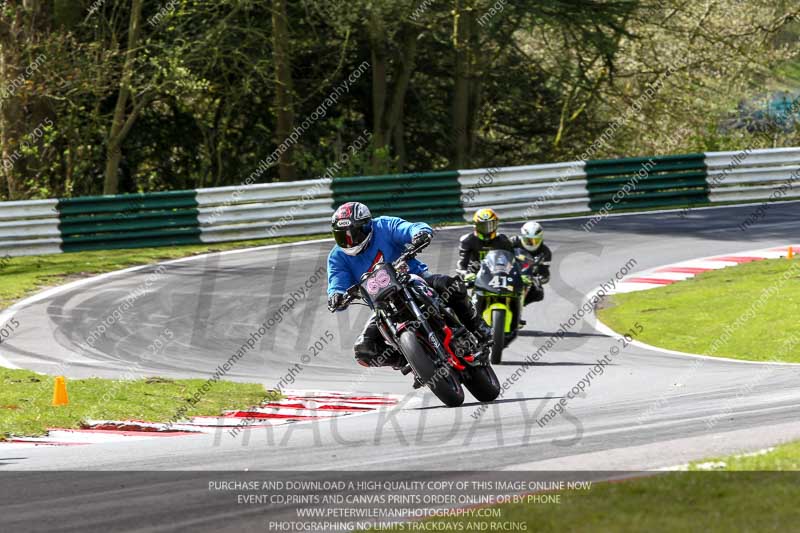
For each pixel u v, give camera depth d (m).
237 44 99.00
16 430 30.55
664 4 105.00
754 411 27.23
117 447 26.94
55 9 95.06
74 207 78.62
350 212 29.22
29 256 76.75
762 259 69.19
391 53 107.25
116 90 104.25
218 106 110.81
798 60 122.94
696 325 52.00
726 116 128.12
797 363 42.06
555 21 100.56
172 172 119.44
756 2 116.94
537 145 126.50
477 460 22.06
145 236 80.12
